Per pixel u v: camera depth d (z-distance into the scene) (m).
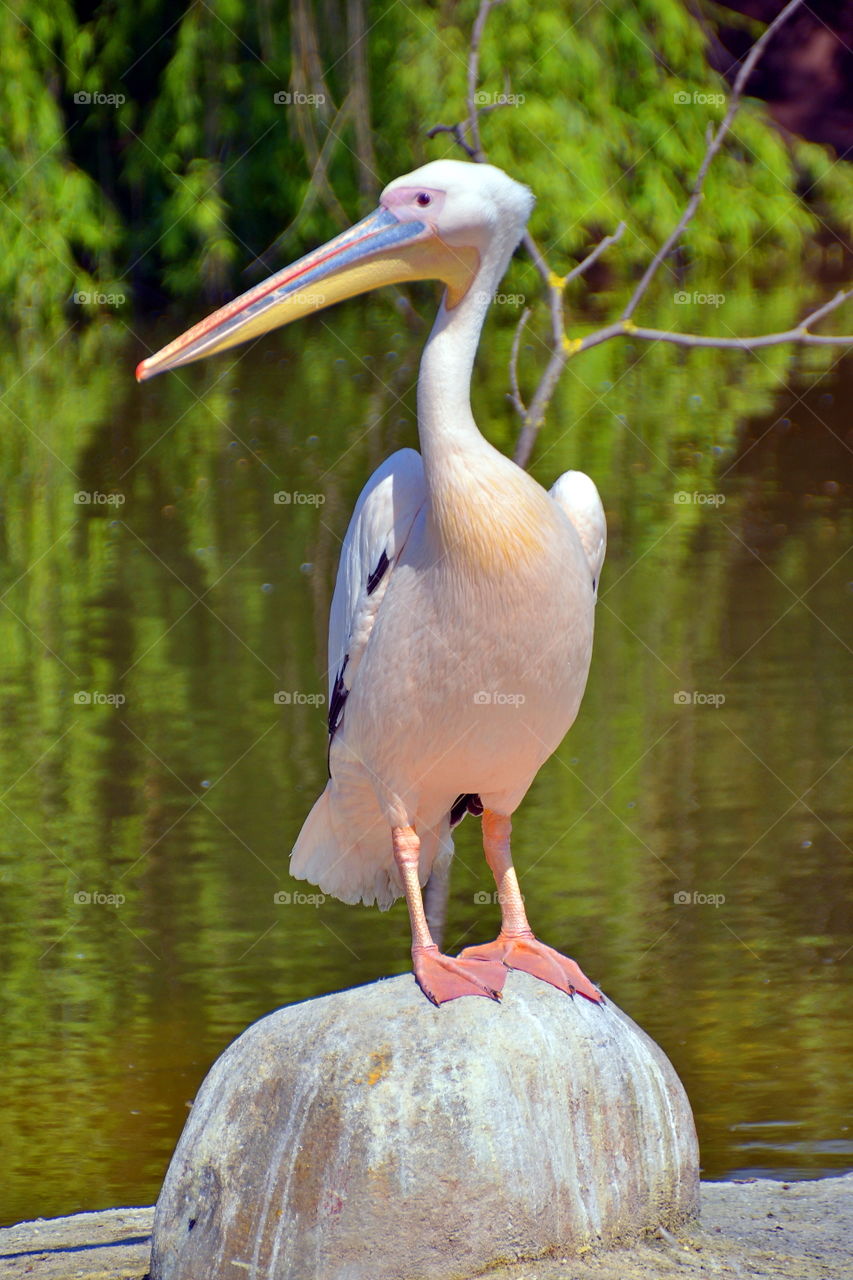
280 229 23.97
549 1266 5.30
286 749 12.22
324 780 11.67
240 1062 5.61
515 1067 5.35
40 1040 8.62
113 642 14.45
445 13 21.17
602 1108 5.48
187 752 12.23
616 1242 5.49
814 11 29.23
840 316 24.19
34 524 18.05
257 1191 5.37
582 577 5.63
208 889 10.31
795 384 23.08
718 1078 8.06
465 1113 5.25
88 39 23.48
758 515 17.23
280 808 11.32
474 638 5.50
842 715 12.23
